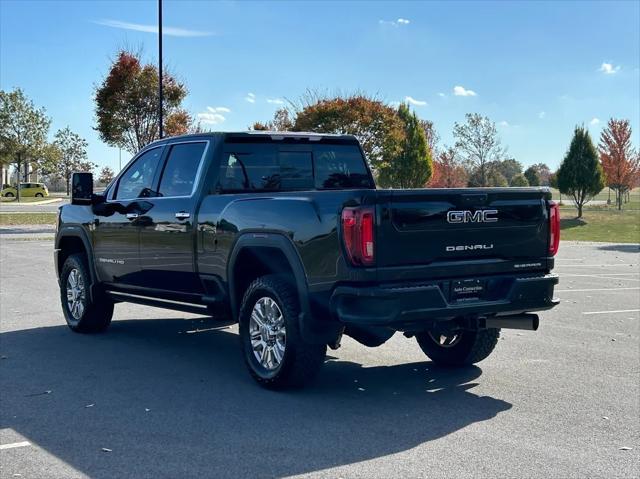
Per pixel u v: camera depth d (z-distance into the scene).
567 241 28.45
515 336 8.75
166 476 4.33
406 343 8.35
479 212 5.79
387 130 31.02
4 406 5.76
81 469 4.45
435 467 4.47
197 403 5.84
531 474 4.37
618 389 6.32
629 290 13.17
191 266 6.99
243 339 6.38
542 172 100.00
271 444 4.88
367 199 5.35
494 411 5.66
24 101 61.50
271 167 7.30
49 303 11.08
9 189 72.44
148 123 30.16
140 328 9.22
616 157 51.84
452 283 5.70
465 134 47.47
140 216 7.61
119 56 29.44
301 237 5.74
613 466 4.51
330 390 6.25
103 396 6.04
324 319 5.73
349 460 4.59
